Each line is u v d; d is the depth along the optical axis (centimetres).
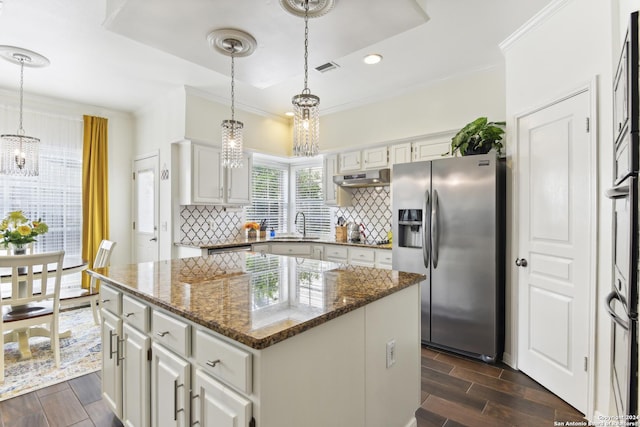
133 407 156
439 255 278
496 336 254
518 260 245
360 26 174
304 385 112
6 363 252
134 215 446
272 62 214
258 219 491
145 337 148
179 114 362
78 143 404
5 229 283
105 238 416
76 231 401
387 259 345
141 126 433
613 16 167
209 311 119
